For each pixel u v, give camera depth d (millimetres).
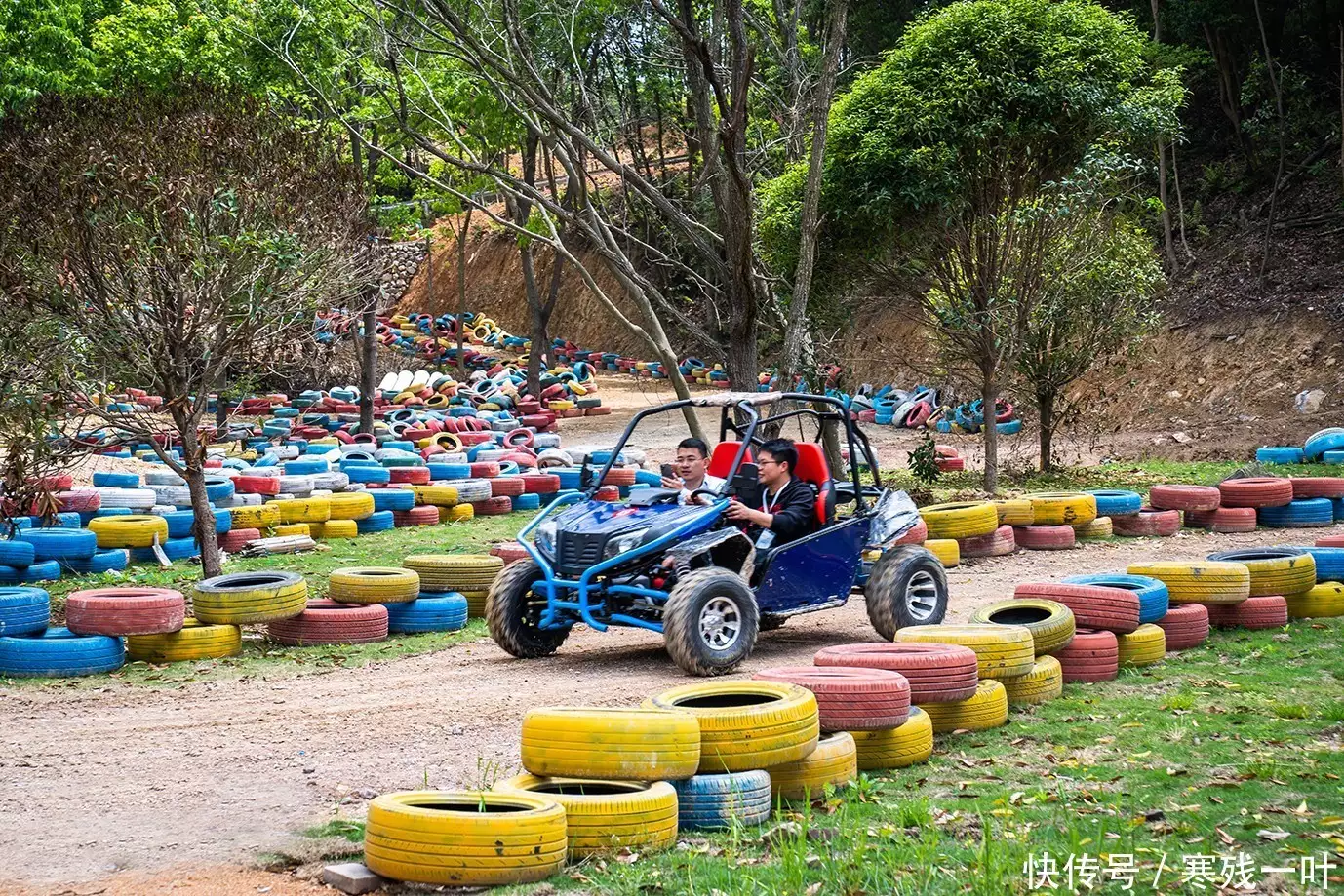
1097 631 9141
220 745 7566
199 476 12570
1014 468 23203
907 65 19672
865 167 19422
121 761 7238
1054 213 18781
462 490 19047
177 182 11445
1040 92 18938
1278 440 25609
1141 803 6000
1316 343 27797
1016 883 4887
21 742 7656
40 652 9375
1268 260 30766
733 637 8984
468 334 52000
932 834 5453
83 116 12273
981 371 19781
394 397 37188
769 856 5426
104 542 14477
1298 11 35188
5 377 11820
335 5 21281
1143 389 29938
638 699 8406
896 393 34500
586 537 9414
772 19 23906
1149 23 36406
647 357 48531
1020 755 7031
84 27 31062
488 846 5160
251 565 14688
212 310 11773
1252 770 6465
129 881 5402
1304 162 32906
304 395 36719
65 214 11203
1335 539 12062
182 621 9938
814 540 9891
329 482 18953
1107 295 21016
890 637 9922
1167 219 32625
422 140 17250
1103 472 22516
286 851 5703
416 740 7609
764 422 10695
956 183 19016
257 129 12828
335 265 12742
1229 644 9961
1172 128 19984
